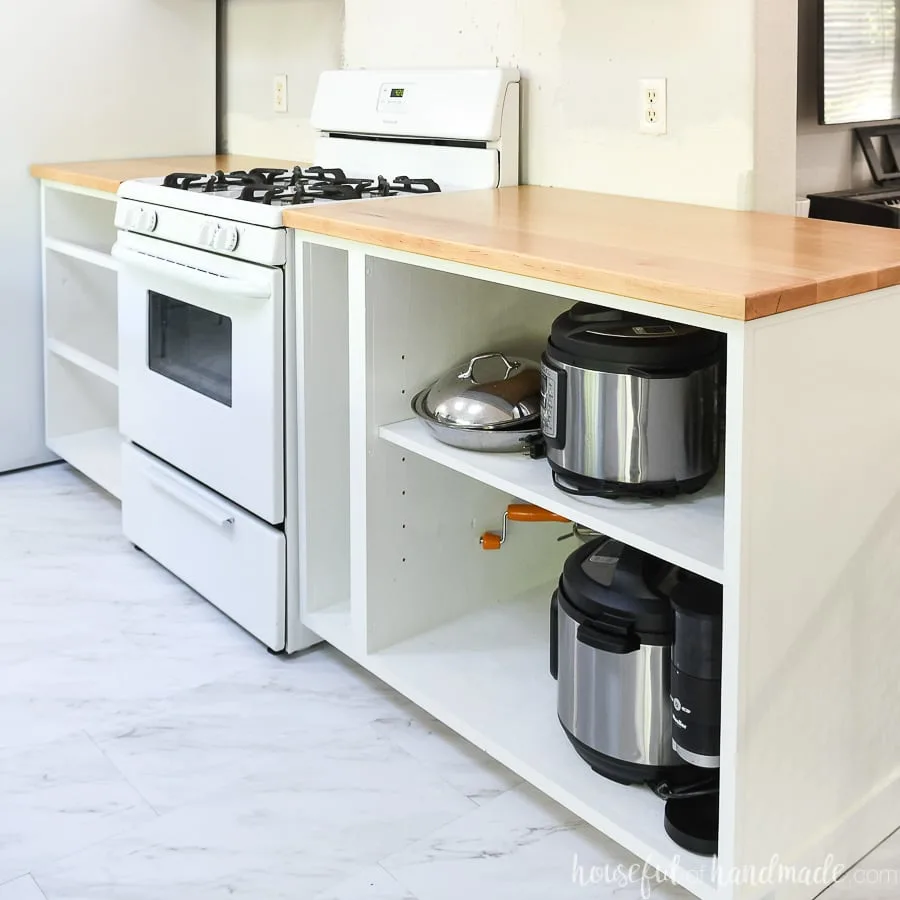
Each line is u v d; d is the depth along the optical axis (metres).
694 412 1.58
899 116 2.77
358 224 1.84
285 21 3.15
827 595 1.49
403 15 2.64
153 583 2.60
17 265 3.15
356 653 2.10
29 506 3.05
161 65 3.27
